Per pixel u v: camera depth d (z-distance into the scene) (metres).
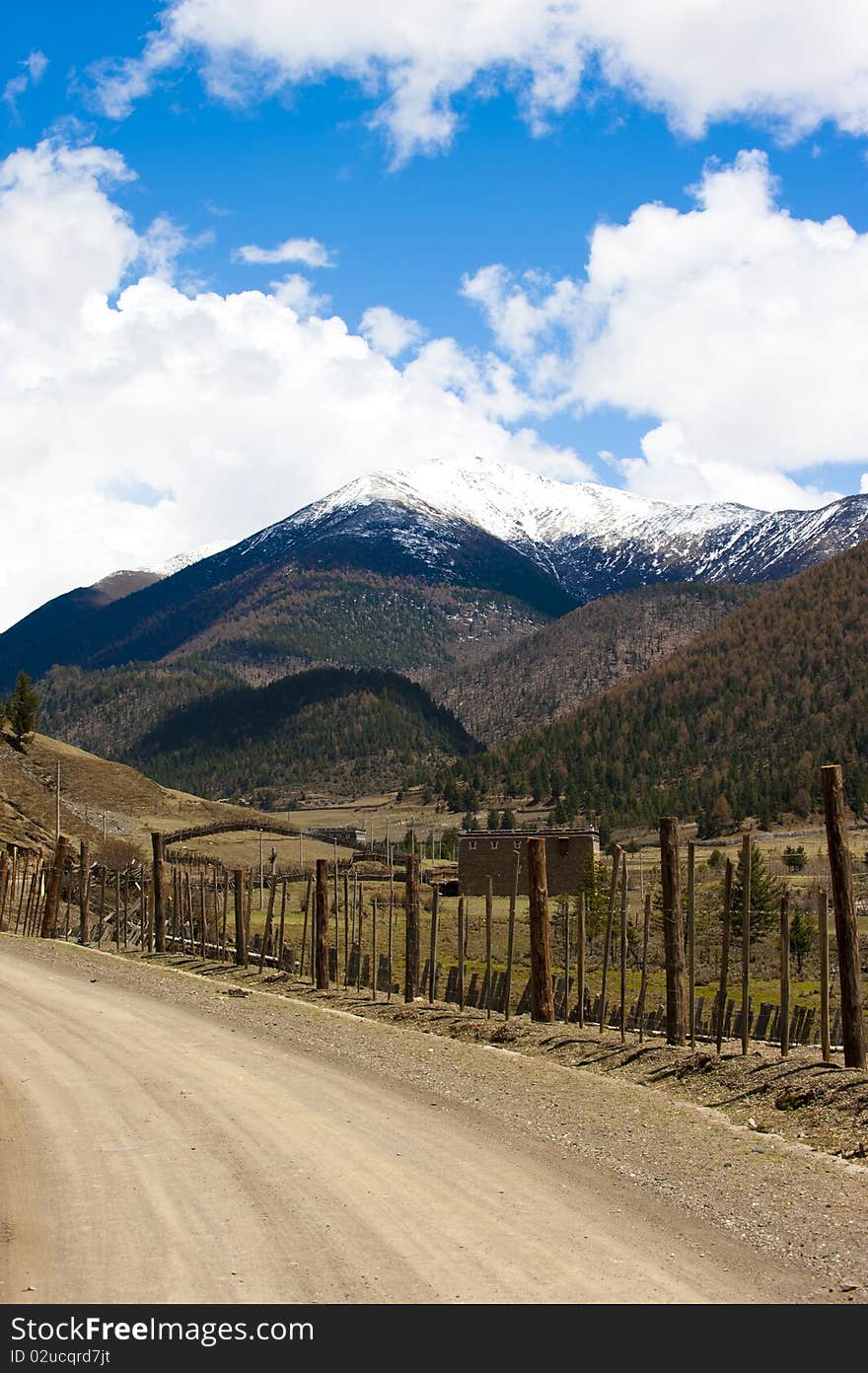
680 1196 11.01
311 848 124.94
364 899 74.62
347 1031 21.78
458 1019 24.30
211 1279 8.31
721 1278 8.65
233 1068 17.02
